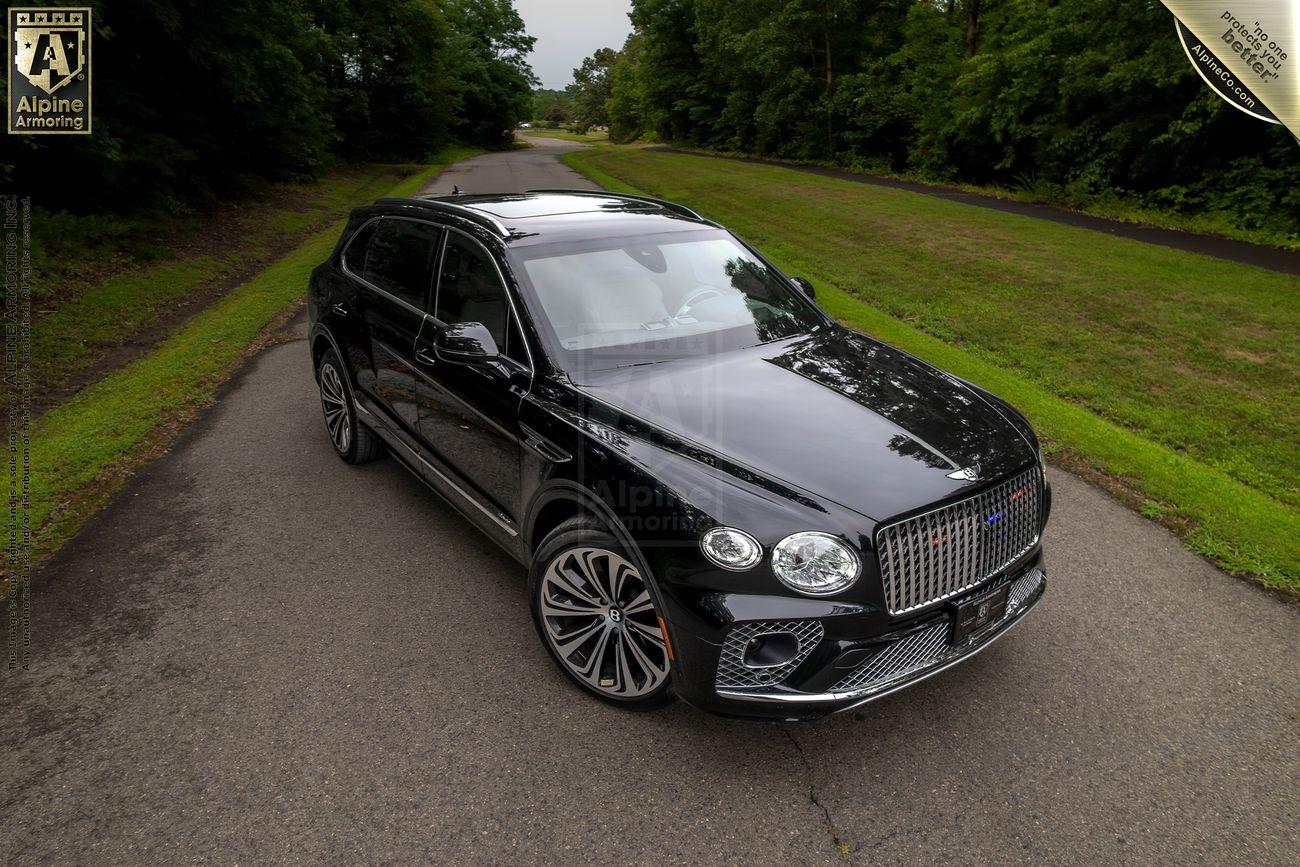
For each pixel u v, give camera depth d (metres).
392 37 40.53
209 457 5.42
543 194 4.88
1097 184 18.59
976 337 8.50
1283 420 6.28
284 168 24.16
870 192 21.48
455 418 3.79
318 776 2.71
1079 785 2.65
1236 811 2.54
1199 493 4.85
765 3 38.19
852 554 2.51
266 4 19.23
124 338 9.04
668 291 3.78
